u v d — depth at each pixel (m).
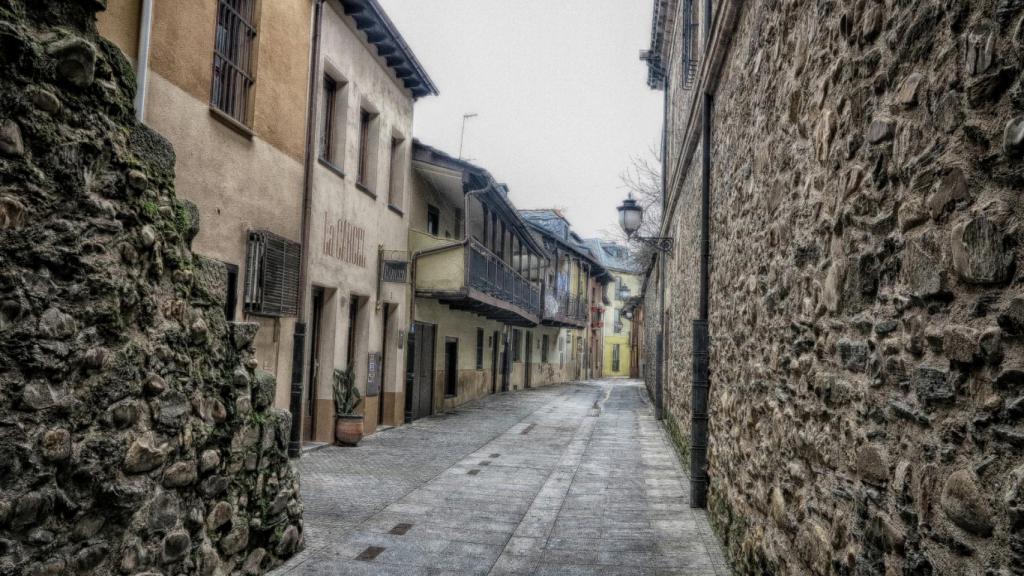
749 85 5.06
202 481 3.85
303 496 7.50
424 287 14.91
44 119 2.63
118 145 3.05
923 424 2.02
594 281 44.62
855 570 2.55
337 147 11.51
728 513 5.60
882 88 2.40
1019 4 1.57
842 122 2.83
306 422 10.98
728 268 5.93
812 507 3.15
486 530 6.37
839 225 2.84
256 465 4.63
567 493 8.11
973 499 1.72
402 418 14.52
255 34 8.78
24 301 2.54
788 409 3.67
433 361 17.31
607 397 25.50
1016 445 1.56
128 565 3.13
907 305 2.14
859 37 2.64
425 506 7.27
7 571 2.47
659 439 13.38
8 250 2.48
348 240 11.72
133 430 3.16
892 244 2.28
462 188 15.84
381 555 5.50
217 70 8.11
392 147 14.42
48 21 2.71
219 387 4.06
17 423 2.51
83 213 2.83
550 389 29.80
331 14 10.95
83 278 2.82
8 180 2.48
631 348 51.28
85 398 2.84
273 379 4.90
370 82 12.64
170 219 3.50
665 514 7.07
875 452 2.38
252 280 8.55
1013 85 1.59
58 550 2.71
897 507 2.19
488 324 23.72
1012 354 1.58
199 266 3.89
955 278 1.84
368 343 12.73
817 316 3.14
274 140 9.22
